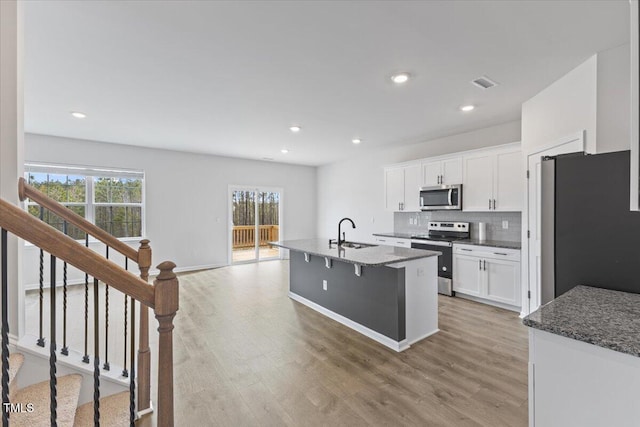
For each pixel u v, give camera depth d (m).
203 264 6.24
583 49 2.23
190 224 6.07
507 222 4.16
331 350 2.68
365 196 6.46
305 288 3.97
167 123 4.02
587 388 1.01
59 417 1.39
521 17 1.86
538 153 3.04
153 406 1.93
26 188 1.70
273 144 5.33
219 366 2.41
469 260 3.99
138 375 1.85
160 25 1.92
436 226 4.94
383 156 5.98
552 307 1.25
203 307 3.85
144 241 2.07
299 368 2.38
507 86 2.87
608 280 1.49
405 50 2.23
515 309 3.61
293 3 1.72
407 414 1.84
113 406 1.74
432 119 3.89
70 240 0.89
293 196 7.56
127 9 1.77
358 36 2.05
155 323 3.35
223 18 1.85
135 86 2.84
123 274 0.96
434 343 2.79
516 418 1.79
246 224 6.89
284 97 3.13
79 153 4.95
